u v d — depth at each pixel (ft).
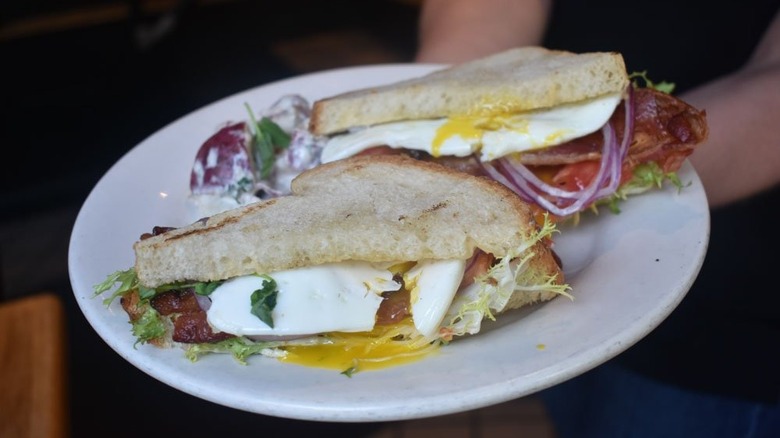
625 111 1.34
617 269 1.11
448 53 1.93
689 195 1.28
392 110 1.36
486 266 1.06
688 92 1.76
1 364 1.41
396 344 1.01
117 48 3.67
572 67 1.32
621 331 0.95
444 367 0.94
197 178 1.41
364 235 1.03
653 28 1.93
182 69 3.84
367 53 4.11
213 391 0.93
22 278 2.74
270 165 1.43
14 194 2.99
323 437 2.06
